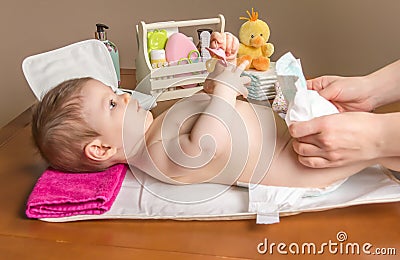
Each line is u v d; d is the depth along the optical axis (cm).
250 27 142
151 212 96
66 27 190
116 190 101
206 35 142
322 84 118
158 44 140
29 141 124
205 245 88
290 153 100
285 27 188
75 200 95
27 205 95
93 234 92
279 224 92
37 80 135
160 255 86
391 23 182
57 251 88
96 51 143
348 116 90
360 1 181
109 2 187
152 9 188
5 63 194
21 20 189
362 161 94
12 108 200
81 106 105
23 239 91
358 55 188
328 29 186
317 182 97
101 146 105
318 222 92
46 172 108
